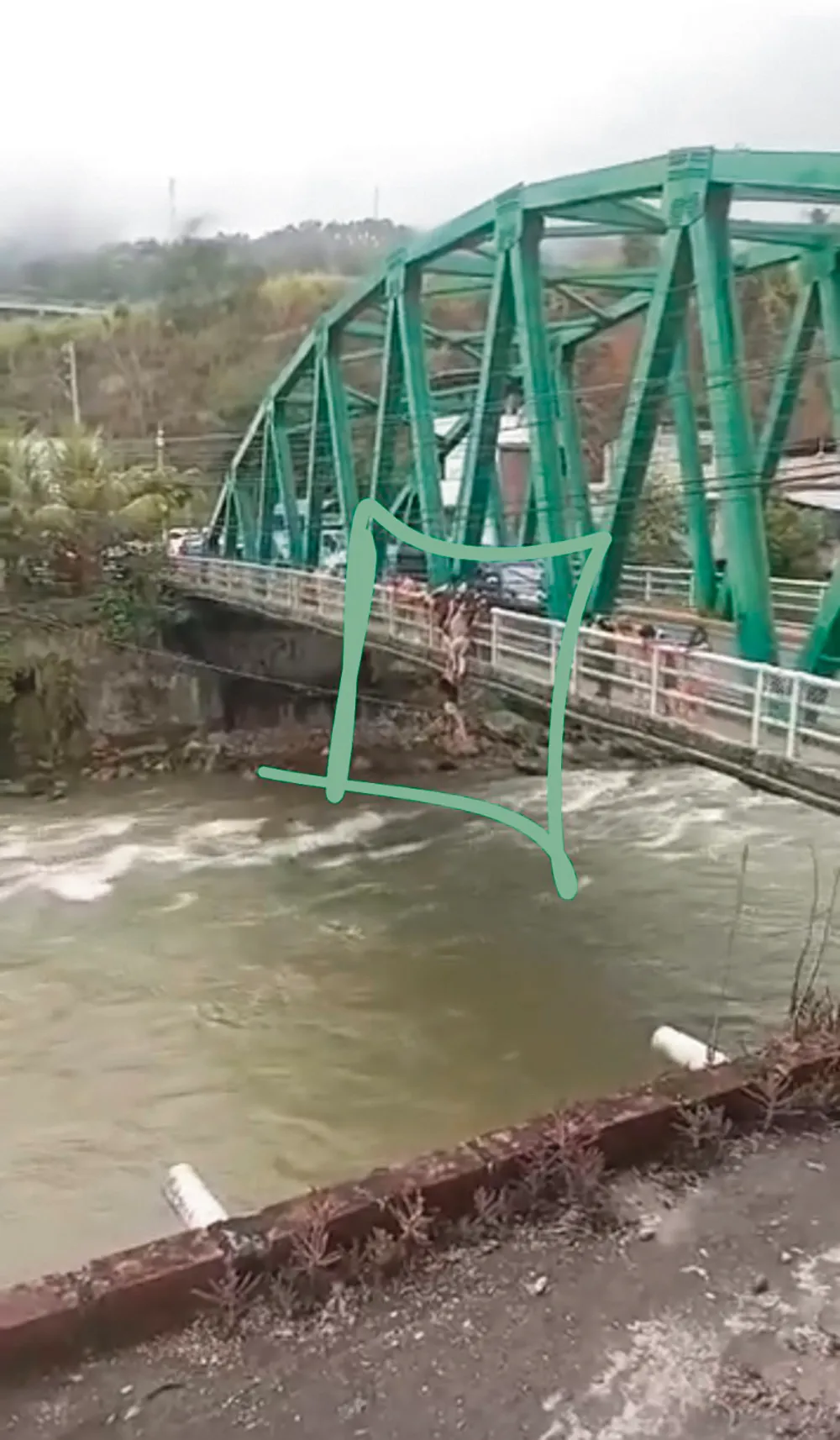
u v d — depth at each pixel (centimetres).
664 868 1565
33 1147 909
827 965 1215
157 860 1672
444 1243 376
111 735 2398
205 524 4012
